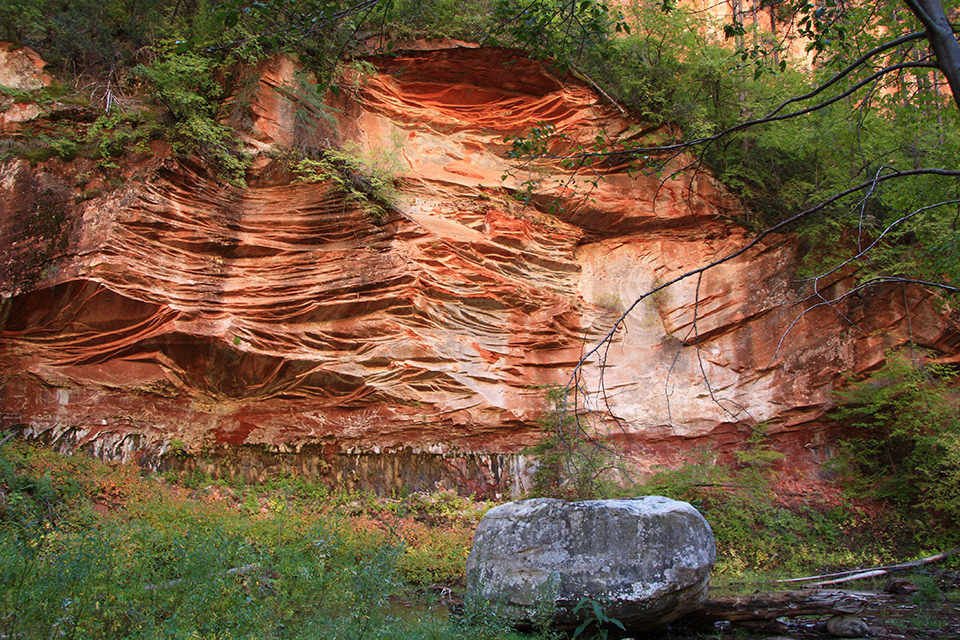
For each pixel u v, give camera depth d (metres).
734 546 12.20
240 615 4.00
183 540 4.96
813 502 13.91
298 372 13.36
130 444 11.78
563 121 16.50
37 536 4.47
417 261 14.28
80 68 13.92
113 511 9.47
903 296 14.05
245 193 13.79
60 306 11.77
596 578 5.93
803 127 13.66
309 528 8.71
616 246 16.59
